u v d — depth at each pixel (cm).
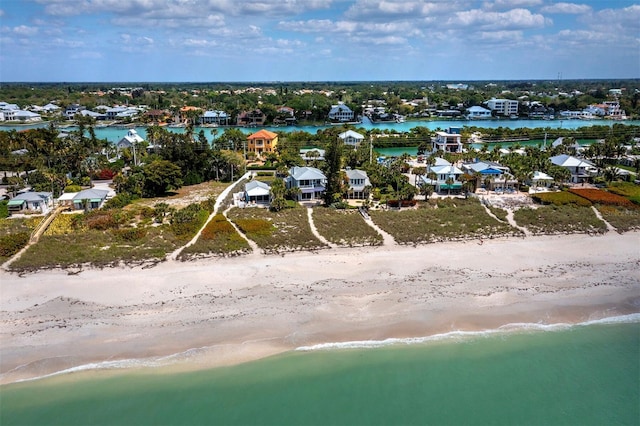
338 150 7825
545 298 5166
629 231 7150
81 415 3466
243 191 8794
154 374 3881
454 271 5709
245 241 6238
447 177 8775
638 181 9494
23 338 4247
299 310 4772
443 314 4788
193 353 4116
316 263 5809
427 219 7238
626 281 5591
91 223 6562
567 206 7838
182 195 8738
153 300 4897
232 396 3688
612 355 4278
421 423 3491
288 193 8238
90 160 10469
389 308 4853
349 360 4109
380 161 10944
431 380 3925
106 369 3919
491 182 8719
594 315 4884
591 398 3769
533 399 3762
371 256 6056
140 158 11206
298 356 4138
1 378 3791
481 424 3500
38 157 9925
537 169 9719
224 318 4612
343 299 4997
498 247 6462
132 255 5747
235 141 12506
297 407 3600
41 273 5341
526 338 4484
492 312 4856
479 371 4047
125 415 3472
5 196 8075
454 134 13638
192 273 5450
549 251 6369
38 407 3528
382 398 3725
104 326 4447
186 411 3531
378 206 7812
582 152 12169
